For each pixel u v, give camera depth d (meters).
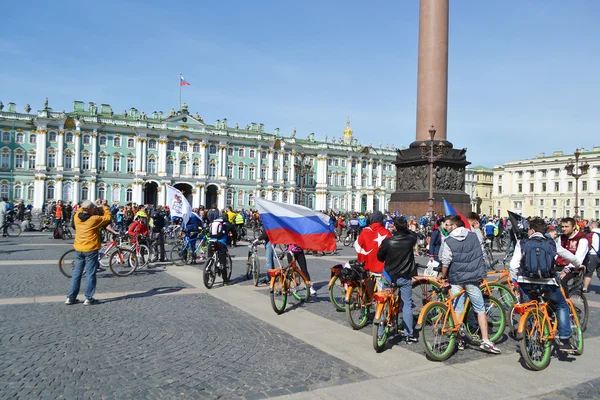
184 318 9.92
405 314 8.59
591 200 99.06
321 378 6.78
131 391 6.15
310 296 12.70
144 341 8.26
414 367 7.38
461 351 8.34
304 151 100.62
